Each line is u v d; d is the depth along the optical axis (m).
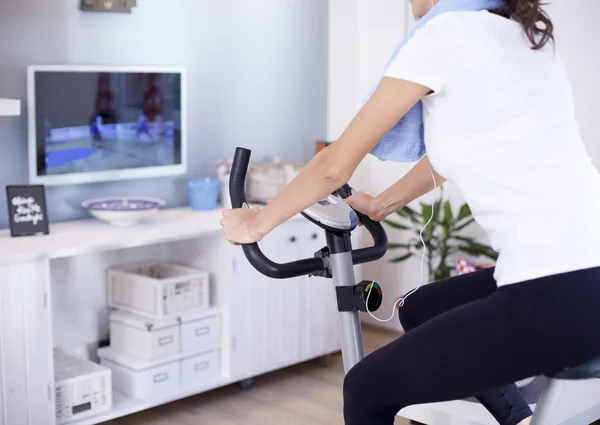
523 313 1.33
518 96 1.40
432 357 1.38
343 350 1.55
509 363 1.34
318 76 4.13
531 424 1.45
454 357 1.36
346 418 1.47
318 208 1.53
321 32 4.11
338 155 1.41
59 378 2.79
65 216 3.23
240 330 3.26
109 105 3.25
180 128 3.50
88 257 3.24
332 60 4.16
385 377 1.41
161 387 3.08
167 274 3.37
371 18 4.07
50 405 2.67
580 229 1.35
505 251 1.38
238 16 3.73
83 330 3.27
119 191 3.40
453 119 1.42
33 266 2.60
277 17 3.90
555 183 1.37
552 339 1.32
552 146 1.39
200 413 3.13
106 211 3.07
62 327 3.20
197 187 3.46
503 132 1.39
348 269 1.55
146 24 3.40
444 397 1.39
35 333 2.62
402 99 1.39
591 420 2.76
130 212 3.08
